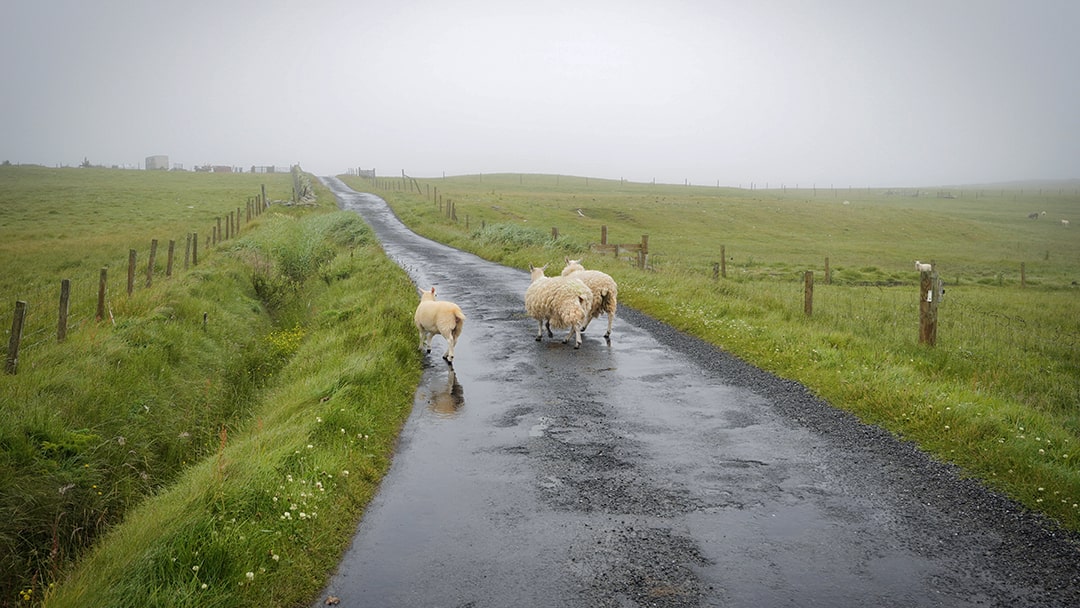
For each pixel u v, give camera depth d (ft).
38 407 24.16
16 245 109.19
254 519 17.83
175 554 15.74
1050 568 16.20
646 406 29.66
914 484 21.12
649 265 87.61
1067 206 419.95
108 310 42.06
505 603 14.99
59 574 17.76
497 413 28.78
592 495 20.66
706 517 19.15
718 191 480.64
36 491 20.47
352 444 23.48
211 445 27.32
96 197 205.57
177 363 35.53
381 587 15.74
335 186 312.91
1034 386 32.91
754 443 25.03
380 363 32.35
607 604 14.89
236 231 121.08
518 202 246.47
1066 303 84.02
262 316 55.62
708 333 44.14
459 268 83.25
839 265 145.69
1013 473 20.95
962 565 16.44
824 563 16.62
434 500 20.43
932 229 262.26
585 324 43.98
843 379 31.27
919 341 39.63
